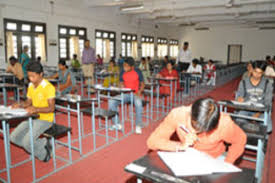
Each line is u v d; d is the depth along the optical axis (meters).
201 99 1.24
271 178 2.40
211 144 1.45
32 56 8.65
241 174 1.14
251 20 14.21
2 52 7.66
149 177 1.10
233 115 2.72
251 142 1.94
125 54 13.41
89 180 2.29
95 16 10.96
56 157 2.73
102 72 6.56
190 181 1.06
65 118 4.25
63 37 9.69
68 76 4.72
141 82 3.80
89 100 2.80
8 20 7.68
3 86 4.01
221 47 18.30
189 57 7.38
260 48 17.11
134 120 4.23
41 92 2.50
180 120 1.43
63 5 9.38
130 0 9.20
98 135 3.46
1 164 2.57
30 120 2.19
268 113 2.61
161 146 1.45
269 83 2.84
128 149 3.01
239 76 13.06
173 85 5.32
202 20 14.13
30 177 2.32
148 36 15.22
